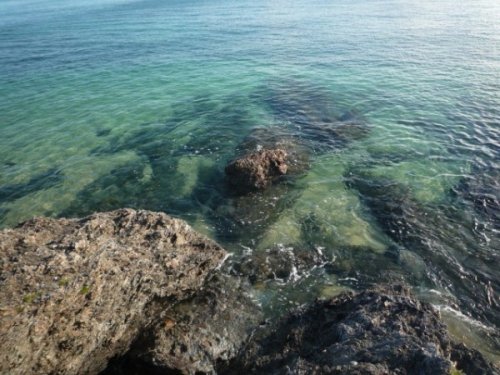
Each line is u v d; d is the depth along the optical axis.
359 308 11.50
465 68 35.78
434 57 39.59
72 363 10.48
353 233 16.38
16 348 9.29
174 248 13.46
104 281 11.23
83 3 115.25
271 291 13.92
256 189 19.14
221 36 55.41
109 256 11.70
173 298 13.19
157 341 11.83
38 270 10.50
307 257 15.26
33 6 113.25
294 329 11.83
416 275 14.25
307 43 48.62
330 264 14.95
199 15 77.56
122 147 24.69
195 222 17.61
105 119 28.91
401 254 15.16
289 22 64.38
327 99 30.23
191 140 24.88
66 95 34.19
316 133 24.77
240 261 15.13
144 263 12.30
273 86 33.84
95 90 35.12
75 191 20.41
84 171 22.12
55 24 73.31
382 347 9.70
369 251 15.41
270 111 28.56
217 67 40.41
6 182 21.39
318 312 12.20
